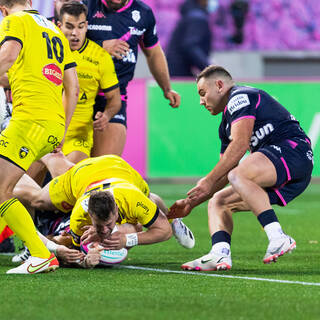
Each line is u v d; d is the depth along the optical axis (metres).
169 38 53.59
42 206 18.62
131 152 47.28
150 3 53.09
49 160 19.91
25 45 15.63
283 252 15.50
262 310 11.56
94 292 13.20
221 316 11.10
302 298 12.67
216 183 17.48
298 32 56.41
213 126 48.06
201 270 16.58
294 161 16.11
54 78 16.05
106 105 22.73
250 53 55.59
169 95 25.62
